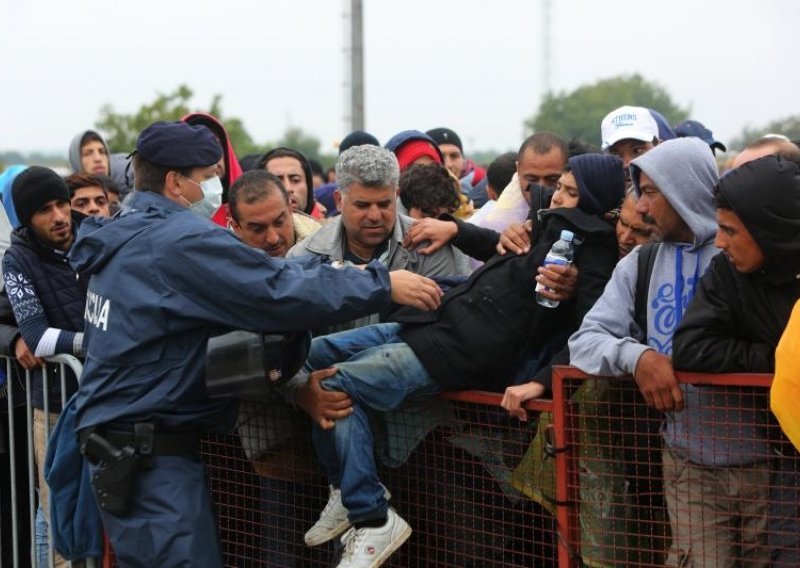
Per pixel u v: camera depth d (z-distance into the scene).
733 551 3.25
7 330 4.68
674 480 3.32
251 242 4.29
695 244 3.37
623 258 3.57
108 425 3.72
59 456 4.11
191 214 3.70
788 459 3.16
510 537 3.71
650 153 3.43
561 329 3.85
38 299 4.61
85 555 4.25
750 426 3.18
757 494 3.21
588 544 3.45
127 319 3.66
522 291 3.74
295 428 4.11
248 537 4.28
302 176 5.83
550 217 3.77
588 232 3.70
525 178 4.79
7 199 6.00
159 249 3.62
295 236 4.86
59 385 4.62
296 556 4.16
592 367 3.33
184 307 3.60
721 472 3.23
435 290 3.70
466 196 6.46
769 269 3.04
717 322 3.14
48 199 4.62
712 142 5.71
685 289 3.38
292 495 4.17
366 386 3.72
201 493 3.73
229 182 5.68
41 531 4.73
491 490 3.74
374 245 4.27
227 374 3.54
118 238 3.71
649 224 3.54
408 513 3.94
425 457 3.88
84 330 4.22
